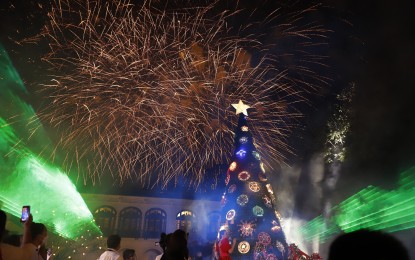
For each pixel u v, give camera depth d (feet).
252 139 32.30
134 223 101.19
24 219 14.48
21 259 13.33
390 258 5.30
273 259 26.84
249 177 30.01
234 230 27.86
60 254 80.89
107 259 20.79
